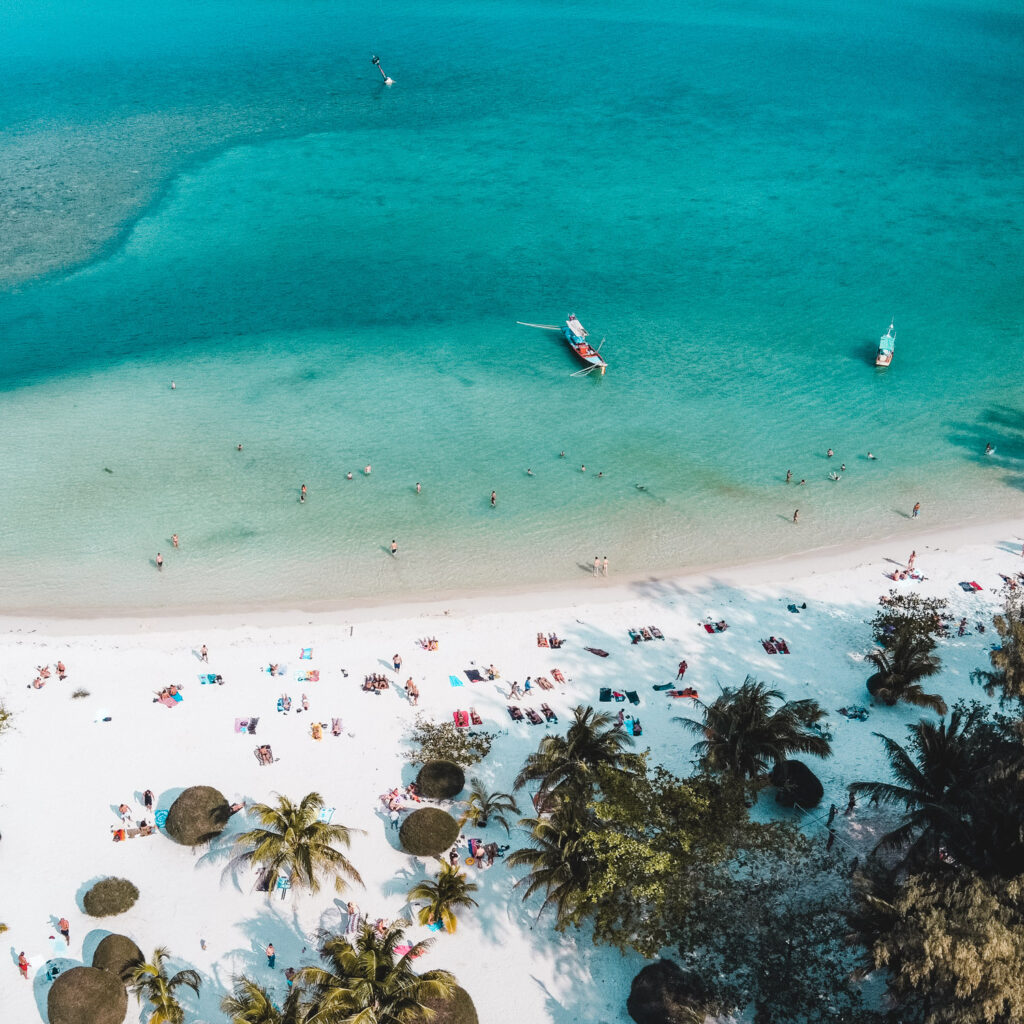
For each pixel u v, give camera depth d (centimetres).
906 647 6278
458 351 11456
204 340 11788
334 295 12900
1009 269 13362
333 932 4944
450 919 4919
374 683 6562
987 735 4938
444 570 7881
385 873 5269
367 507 8669
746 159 17662
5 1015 4550
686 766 5916
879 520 8481
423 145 18650
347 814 5603
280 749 6050
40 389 10700
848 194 16038
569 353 11381
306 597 7556
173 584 7681
